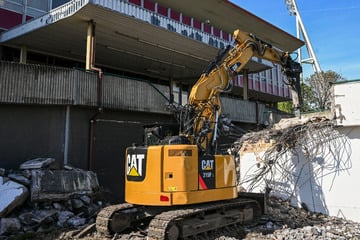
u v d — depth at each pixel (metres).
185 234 7.50
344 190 11.02
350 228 9.51
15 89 10.82
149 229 7.15
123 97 13.30
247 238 8.25
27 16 15.28
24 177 9.58
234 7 19.39
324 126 11.71
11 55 16.02
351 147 10.98
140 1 16.67
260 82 27.23
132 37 15.47
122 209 8.34
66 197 9.84
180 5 18.41
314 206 11.60
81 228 8.72
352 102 10.57
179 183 7.59
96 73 12.54
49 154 11.56
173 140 8.27
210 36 17.08
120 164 13.31
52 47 16.19
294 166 12.30
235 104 19.23
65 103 11.65
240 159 14.10
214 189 8.29
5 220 8.29
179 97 16.14
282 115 22.44
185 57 18.77
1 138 10.83
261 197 10.13
